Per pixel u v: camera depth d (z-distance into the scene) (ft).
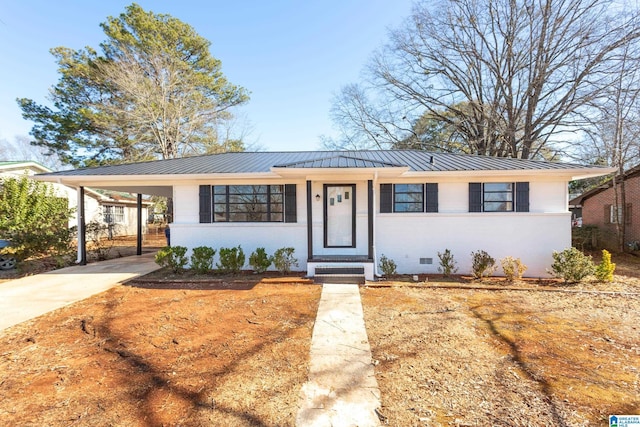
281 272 27.63
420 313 17.42
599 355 12.36
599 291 21.89
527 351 12.73
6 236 31.60
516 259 25.82
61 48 59.16
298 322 16.11
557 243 27.43
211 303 19.13
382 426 8.36
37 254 33.65
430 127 78.28
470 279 25.73
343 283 24.21
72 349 13.10
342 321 16.25
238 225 29.25
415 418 8.66
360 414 8.86
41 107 61.16
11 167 42.73
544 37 53.67
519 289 22.52
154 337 14.21
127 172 28.53
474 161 31.76
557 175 27.43
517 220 27.76
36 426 8.41
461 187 28.48
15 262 30.91
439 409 9.04
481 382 10.44
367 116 82.58
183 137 70.69
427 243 28.40
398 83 73.26
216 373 11.08
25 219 37.68
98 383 10.50
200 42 70.33
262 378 10.77
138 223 41.45
